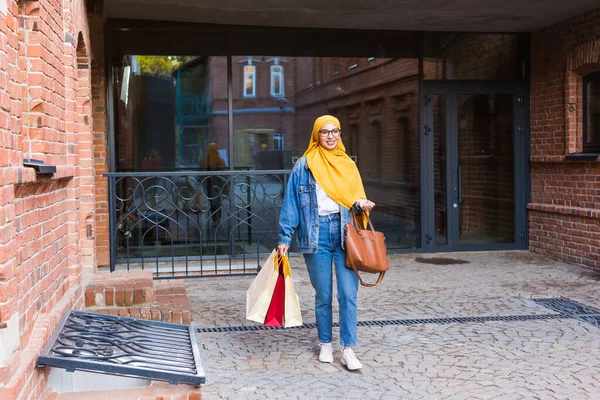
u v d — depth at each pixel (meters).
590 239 8.59
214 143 9.21
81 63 6.43
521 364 4.71
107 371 3.50
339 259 4.64
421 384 4.33
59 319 4.18
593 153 8.72
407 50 9.73
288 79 9.38
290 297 4.52
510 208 10.06
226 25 9.12
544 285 7.57
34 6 3.83
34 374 3.34
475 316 6.12
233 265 8.78
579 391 4.18
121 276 6.14
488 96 9.91
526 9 8.46
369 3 8.10
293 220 4.64
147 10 8.32
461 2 8.11
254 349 5.14
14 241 3.05
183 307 5.34
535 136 9.84
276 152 9.38
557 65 9.23
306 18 8.83
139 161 9.02
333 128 4.62
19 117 3.30
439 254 9.81
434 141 9.82
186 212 9.18
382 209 9.76
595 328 5.67
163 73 9.03
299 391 4.21
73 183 4.98
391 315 6.18
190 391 3.63
